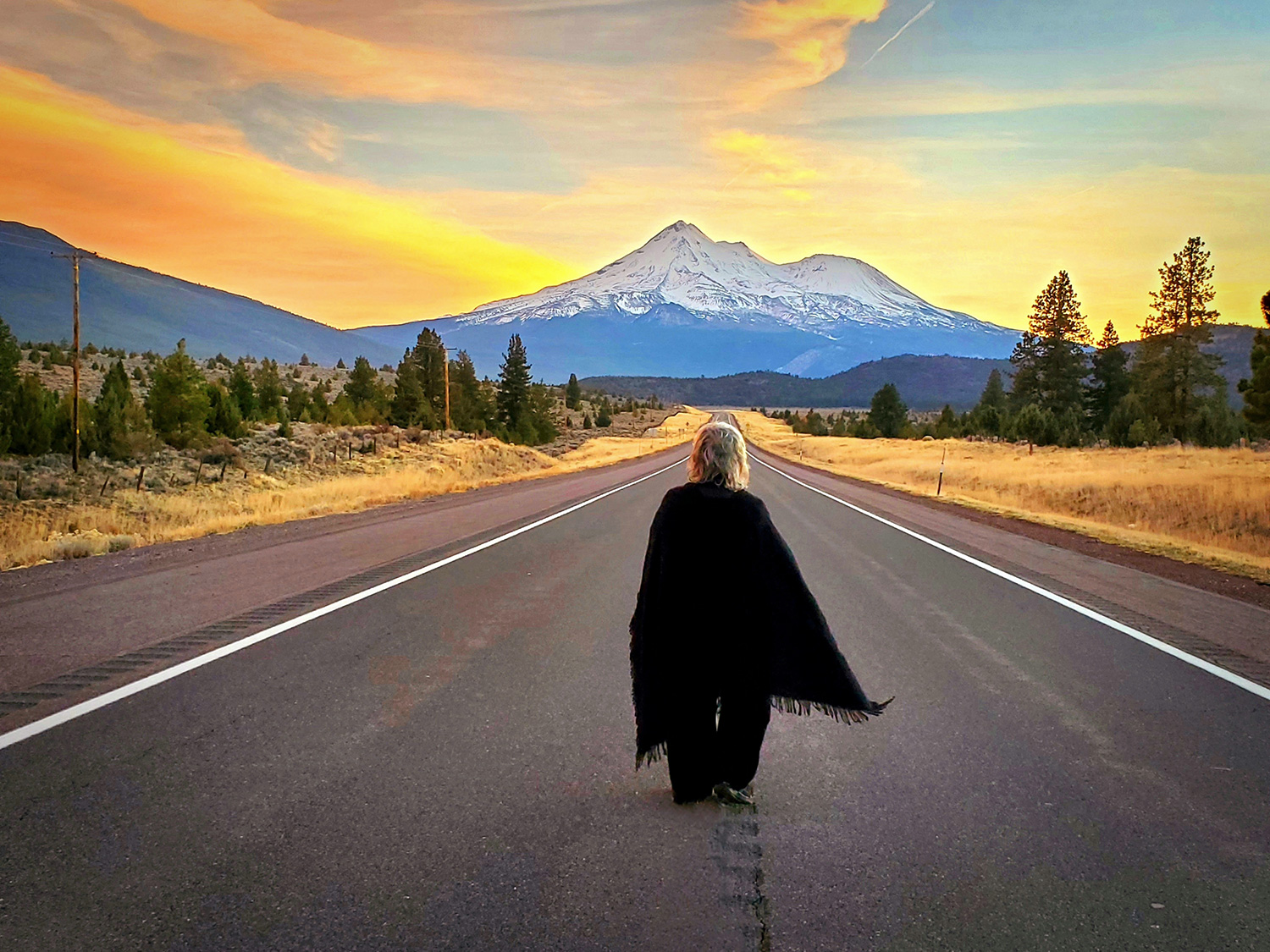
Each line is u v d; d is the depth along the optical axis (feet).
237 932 9.59
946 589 34.17
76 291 97.60
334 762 14.90
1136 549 48.65
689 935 9.62
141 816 12.62
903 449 238.89
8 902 10.16
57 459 94.79
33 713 17.39
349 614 27.81
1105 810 13.33
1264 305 192.65
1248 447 186.50
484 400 307.37
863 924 9.92
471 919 9.91
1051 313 312.50
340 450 135.33
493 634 25.09
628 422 513.04
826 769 15.06
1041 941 9.62
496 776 14.39
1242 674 21.62
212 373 330.13
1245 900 10.63
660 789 13.96
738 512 13.46
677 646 13.29
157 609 28.12
